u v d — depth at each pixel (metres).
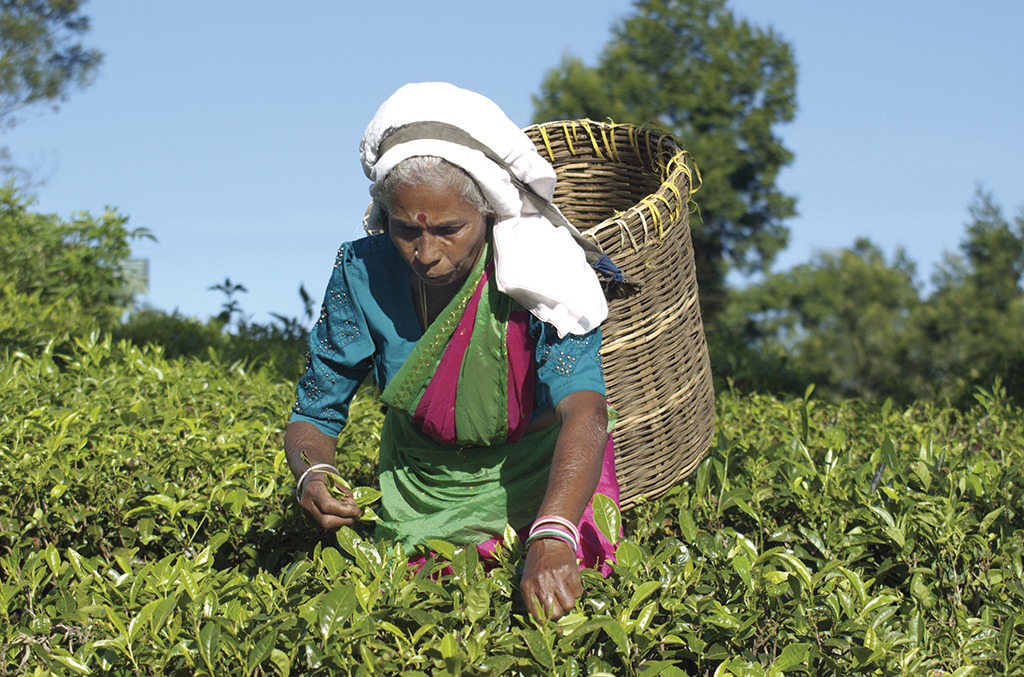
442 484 2.32
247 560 2.66
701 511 2.73
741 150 18.83
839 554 2.42
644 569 1.91
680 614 1.82
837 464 2.84
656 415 2.70
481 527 2.23
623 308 2.59
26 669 1.87
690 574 1.94
